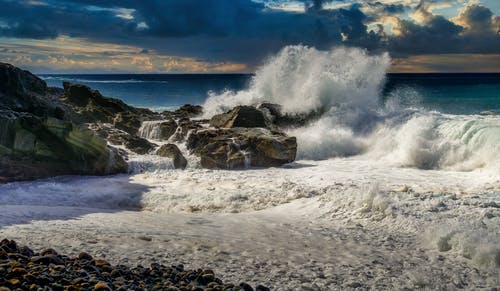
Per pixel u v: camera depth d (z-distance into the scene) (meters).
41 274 4.82
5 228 7.36
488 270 6.43
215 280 5.40
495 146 13.66
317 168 15.02
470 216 8.54
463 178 12.95
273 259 6.56
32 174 13.27
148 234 7.42
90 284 4.74
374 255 6.95
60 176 13.67
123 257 6.16
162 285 5.04
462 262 6.73
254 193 11.30
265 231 8.13
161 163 14.92
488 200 9.71
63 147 13.65
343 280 5.90
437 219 8.40
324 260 6.65
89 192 11.38
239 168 15.07
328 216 9.20
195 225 8.41
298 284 5.66
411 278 6.05
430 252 7.15
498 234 7.30
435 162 14.90
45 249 5.95
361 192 9.67
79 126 14.20
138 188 12.05
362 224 8.64
